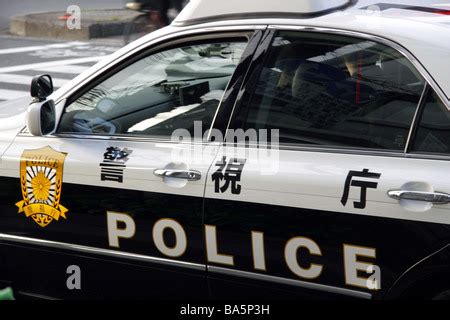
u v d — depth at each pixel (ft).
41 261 20.86
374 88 17.52
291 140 18.15
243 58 18.95
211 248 18.42
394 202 16.39
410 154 16.78
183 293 19.06
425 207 16.08
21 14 81.35
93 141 20.20
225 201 18.13
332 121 17.85
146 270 19.34
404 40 17.34
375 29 17.72
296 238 17.44
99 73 20.65
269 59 18.72
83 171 19.85
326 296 17.30
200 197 18.40
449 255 15.89
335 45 18.11
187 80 19.69
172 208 18.74
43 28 73.51
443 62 16.76
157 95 20.04
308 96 18.22
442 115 16.57
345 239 16.92
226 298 18.52
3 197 21.06
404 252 16.33
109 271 19.86
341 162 17.30
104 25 72.13
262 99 18.65
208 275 18.53
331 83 18.03
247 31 19.06
